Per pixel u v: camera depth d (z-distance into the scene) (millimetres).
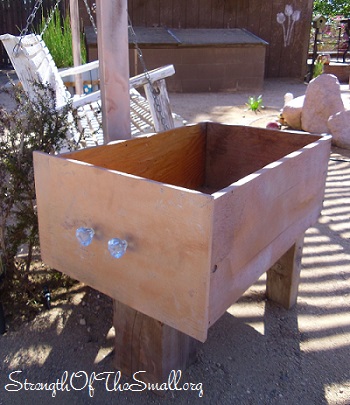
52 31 8484
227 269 1386
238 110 7875
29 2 11883
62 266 1720
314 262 2898
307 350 2113
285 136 2193
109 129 2145
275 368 1997
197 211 1254
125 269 1497
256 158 2332
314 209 2016
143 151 2070
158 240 1368
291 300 2389
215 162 2477
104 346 2107
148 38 9477
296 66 11688
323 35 15406
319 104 6051
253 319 2316
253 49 9859
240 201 1370
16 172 2133
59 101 3316
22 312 2297
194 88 9789
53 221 1686
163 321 1441
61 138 2404
